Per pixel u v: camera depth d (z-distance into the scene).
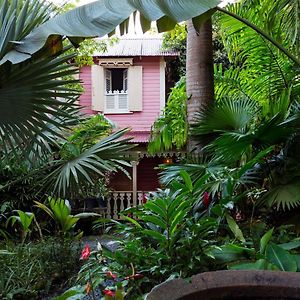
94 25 1.44
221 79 5.00
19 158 3.18
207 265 2.39
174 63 10.31
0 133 2.58
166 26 1.58
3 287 3.31
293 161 3.26
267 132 3.17
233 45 4.70
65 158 3.41
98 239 6.00
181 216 2.44
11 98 2.23
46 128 2.63
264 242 2.40
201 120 3.63
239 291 1.75
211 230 2.73
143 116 9.71
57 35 1.61
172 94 5.47
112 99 9.80
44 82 2.24
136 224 2.72
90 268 2.38
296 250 2.71
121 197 8.55
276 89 4.66
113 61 9.58
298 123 3.13
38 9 2.24
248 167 3.06
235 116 3.54
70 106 2.96
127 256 2.42
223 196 3.01
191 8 1.43
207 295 1.70
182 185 2.88
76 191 3.19
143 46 10.23
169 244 2.45
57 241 4.46
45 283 3.75
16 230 5.51
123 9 1.44
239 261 2.30
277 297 1.75
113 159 3.30
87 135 3.90
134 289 2.24
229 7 4.26
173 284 1.67
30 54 1.52
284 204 3.05
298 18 3.30
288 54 3.10
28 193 5.86
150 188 9.69
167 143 5.47
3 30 1.86
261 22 4.16
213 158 3.54
